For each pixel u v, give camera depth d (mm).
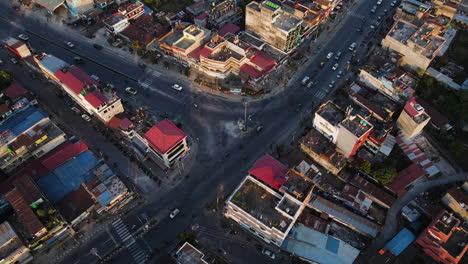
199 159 148625
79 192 132375
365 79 168250
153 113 164625
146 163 146625
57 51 196125
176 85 175250
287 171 123750
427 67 174375
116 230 128000
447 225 114062
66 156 142625
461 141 149875
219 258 121125
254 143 153250
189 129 158875
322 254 118750
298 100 169250
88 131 158125
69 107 167750
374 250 121875
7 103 161000
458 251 110812
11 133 142625
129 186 139375
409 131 146375
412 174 134875
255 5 187125
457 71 174000
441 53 183125
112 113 156500
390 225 127812
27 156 143875
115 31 199500
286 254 121688
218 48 175625
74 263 120312
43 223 119500
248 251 122938
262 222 115125
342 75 179750
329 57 188125
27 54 186000
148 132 139125
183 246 116500
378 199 130500
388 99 161500
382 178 132625
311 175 135625
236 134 156625
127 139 151750
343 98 168375
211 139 155125
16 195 124812
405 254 118000
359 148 147125
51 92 174500
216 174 143500
